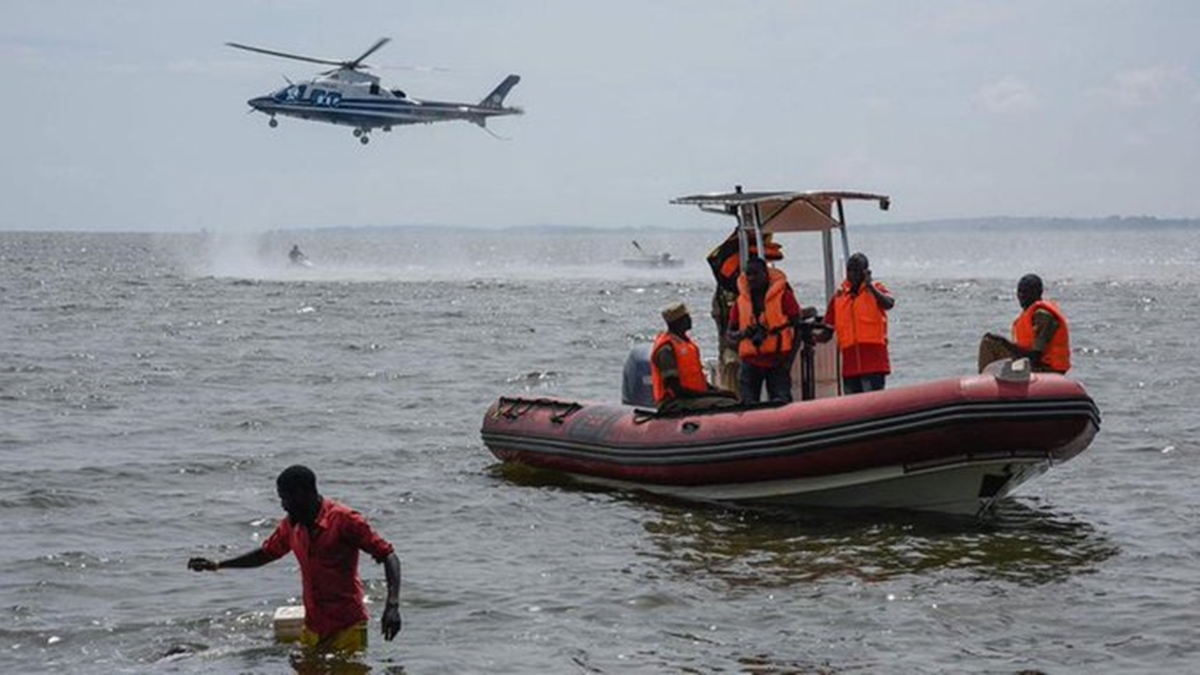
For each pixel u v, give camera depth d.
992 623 11.55
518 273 95.50
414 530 15.44
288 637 11.17
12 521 16.02
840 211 16.77
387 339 41.81
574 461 17.72
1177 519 15.48
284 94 65.88
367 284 77.00
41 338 41.84
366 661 10.64
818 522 15.34
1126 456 19.59
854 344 16.17
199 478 18.72
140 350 38.03
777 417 15.46
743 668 10.53
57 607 12.32
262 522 15.93
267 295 66.00
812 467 15.17
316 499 10.45
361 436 22.50
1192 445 20.36
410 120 66.75
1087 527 15.10
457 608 12.17
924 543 14.31
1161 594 12.33
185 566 13.78
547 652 10.93
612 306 58.44
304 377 31.67
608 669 10.53
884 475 14.98
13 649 11.13
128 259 133.75
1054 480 17.89
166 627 11.61
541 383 30.56
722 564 13.64
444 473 18.91
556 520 15.77
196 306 57.88
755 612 11.97
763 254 16.58
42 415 25.12
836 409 15.02
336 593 10.54
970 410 14.17
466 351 38.09
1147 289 70.31
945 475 14.91
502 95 69.31
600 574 13.31
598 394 28.73
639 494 17.02
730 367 16.98
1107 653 10.76
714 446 15.83
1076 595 12.35
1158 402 25.45
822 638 11.24
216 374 32.16
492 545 14.66
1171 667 10.41
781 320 16.05
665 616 11.90
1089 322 46.91
